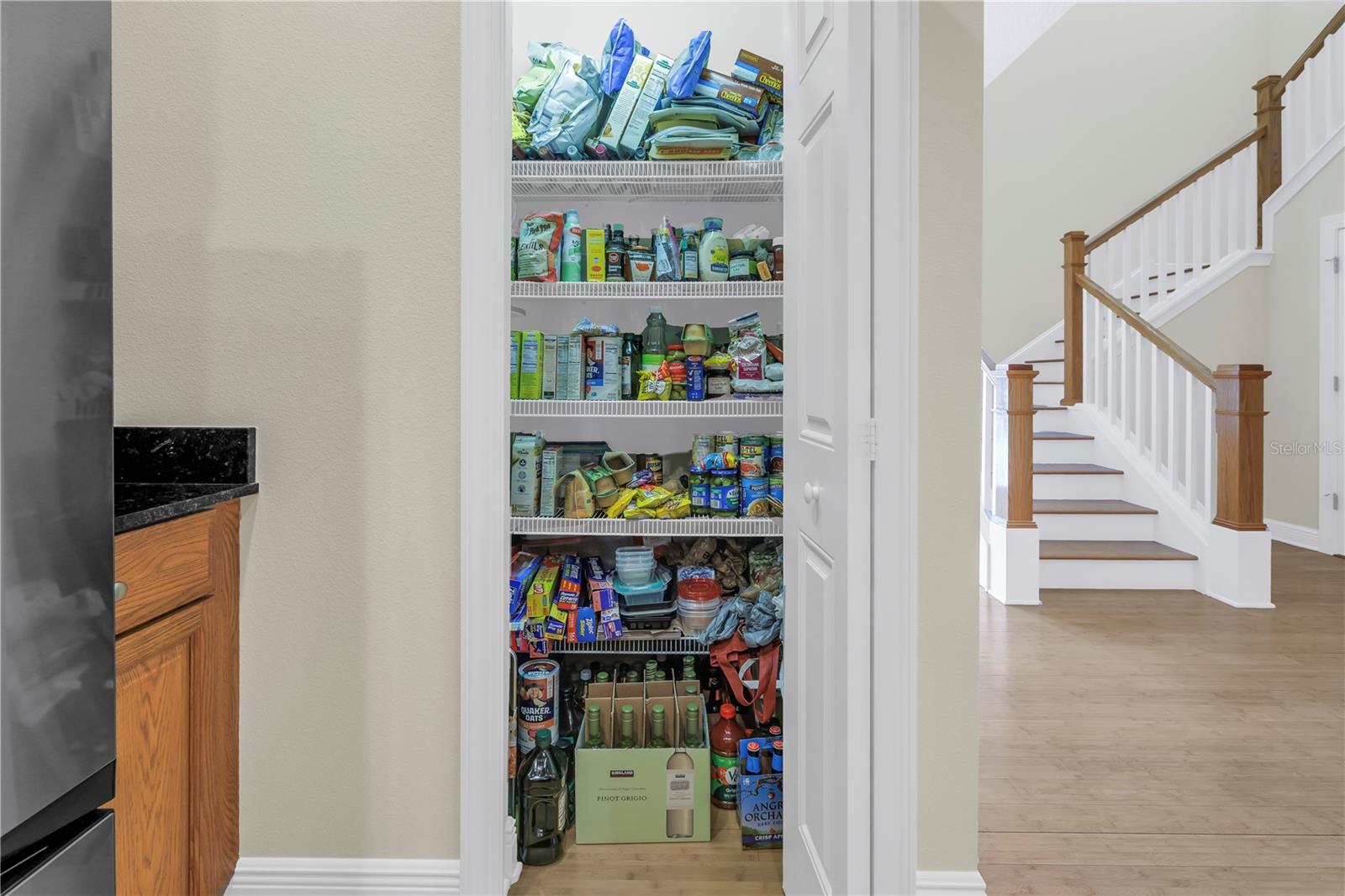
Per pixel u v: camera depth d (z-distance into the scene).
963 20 1.35
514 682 1.75
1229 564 3.62
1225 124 5.61
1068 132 5.73
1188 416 3.89
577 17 2.30
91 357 0.63
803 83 1.43
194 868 1.30
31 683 0.57
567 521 1.99
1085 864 1.67
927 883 1.40
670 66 2.03
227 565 1.40
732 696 2.00
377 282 1.43
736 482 2.05
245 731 1.46
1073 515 4.13
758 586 2.02
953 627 1.39
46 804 0.59
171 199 1.43
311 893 1.46
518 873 1.61
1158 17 5.64
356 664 1.46
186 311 1.43
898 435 1.22
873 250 1.21
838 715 1.26
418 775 1.47
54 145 0.59
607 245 2.12
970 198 1.36
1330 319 4.57
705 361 2.09
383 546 1.45
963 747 1.41
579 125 1.96
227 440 1.42
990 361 4.01
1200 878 1.62
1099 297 4.63
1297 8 5.26
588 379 2.06
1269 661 2.89
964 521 1.39
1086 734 2.31
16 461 0.56
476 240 1.42
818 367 1.35
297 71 1.42
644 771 1.78
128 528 1.08
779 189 2.16
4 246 0.54
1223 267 4.96
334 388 1.44
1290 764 2.12
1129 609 3.54
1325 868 1.66
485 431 1.42
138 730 1.14
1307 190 4.72
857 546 1.20
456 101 1.43
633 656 2.30
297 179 1.43
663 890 1.60
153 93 1.42
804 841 1.45
